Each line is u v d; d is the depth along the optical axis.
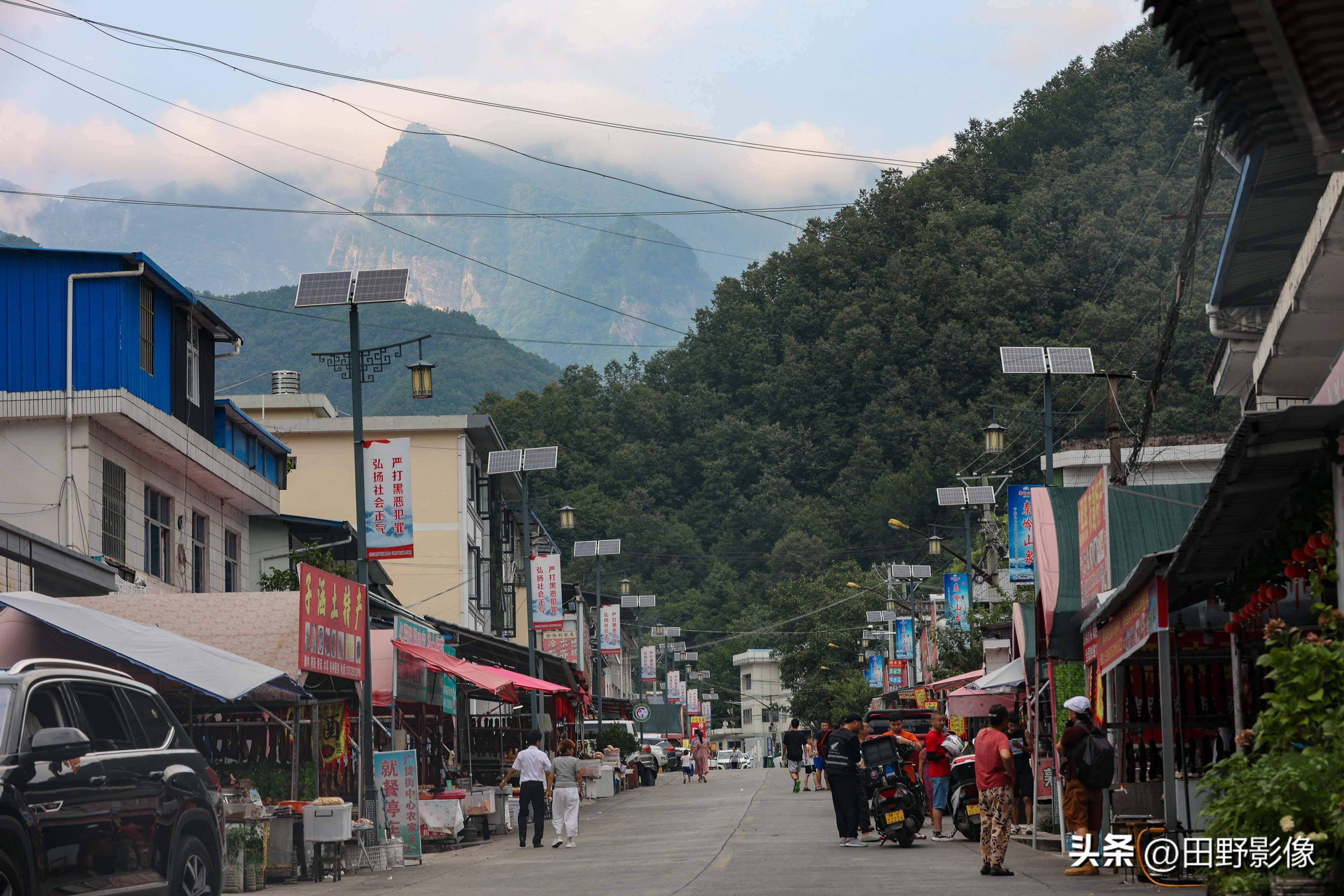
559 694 40.28
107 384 23.77
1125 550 17.91
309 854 17.56
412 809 20.05
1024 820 20.84
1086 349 28.73
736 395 125.69
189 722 18.64
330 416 55.66
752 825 24.66
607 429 125.62
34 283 24.05
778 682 128.38
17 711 9.47
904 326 108.25
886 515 98.94
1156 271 75.75
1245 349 19.72
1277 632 9.95
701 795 40.78
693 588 114.62
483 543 54.12
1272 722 9.37
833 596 94.69
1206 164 15.58
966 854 17.97
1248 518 11.00
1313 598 10.91
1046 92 119.19
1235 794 9.02
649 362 134.38
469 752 31.19
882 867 15.96
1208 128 15.07
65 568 19.94
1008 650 35.06
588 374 133.50
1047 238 99.31
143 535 25.45
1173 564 11.87
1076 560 17.86
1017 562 26.20
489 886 15.55
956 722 35.34
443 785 26.41
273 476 34.47
